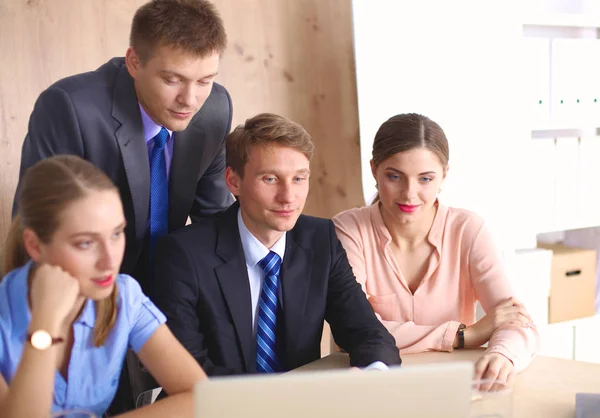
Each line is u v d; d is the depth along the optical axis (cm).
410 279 192
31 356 108
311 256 167
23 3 228
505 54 276
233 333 159
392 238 191
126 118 171
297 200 159
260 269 164
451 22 286
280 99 279
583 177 298
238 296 159
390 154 178
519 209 283
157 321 134
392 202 181
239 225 164
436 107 292
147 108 170
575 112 293
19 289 123
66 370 129
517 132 279
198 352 153
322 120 289
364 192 308
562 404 125
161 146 180
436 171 179
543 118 288
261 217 158
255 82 273
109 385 132
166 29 154
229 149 163
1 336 122
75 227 111
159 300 157
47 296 110
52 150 167
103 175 117
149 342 132
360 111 304
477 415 99
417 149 176
